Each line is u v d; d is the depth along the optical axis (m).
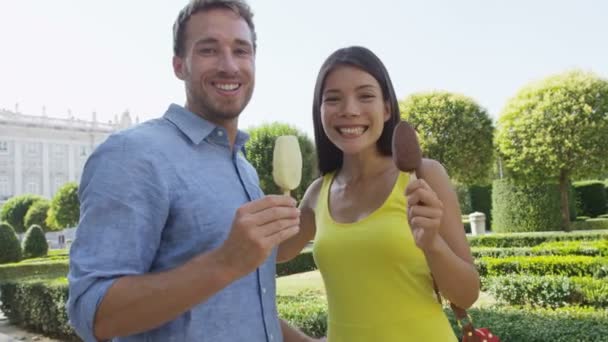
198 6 1.69
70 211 31.77
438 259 1.70
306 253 13.34
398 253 2.02
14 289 8.52
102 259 1.34
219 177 1.61
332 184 2.43
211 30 1.66
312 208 2.55
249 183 1.72
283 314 5.11
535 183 18.81
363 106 2.17
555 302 6.34
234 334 1.52
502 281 6.87
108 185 1.40
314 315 4.91
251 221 1.25
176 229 1.50
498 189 19.88
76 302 1.33
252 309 1.58
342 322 2.16
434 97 21.69
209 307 1.49
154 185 1.45
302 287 9.91
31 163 63.19
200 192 1.54
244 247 1.25
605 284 6.08
